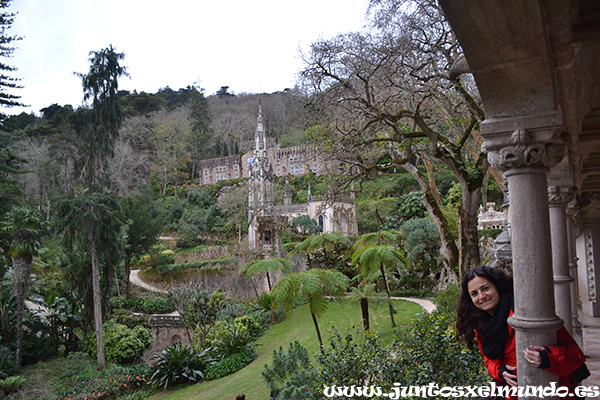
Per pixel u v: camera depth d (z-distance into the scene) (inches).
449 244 573.3
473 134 617.3
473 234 515.2
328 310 981.8
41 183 2149.4
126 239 1454.2
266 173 2153.1
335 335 328.5
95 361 981.8
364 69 510.6
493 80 115.7
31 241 997.8
